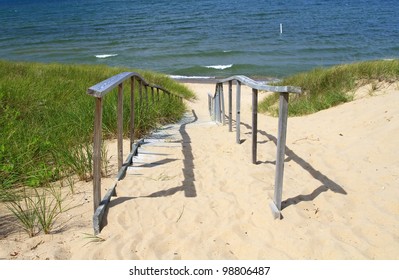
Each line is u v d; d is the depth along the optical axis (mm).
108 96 8242
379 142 5586
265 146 6105
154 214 3902
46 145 5324
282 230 3551
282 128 3697
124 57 37125
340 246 3258
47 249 3262
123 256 3223
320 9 72500
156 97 10438
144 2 104000
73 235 3502
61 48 43125
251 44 41062
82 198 4215
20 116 7148
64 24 64812
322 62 31797
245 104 16328
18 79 10148
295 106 10461
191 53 37406
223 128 8227
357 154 5340
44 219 3510
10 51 41812
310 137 6488
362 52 34812
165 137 7234
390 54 33469
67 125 6434
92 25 61906
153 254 3262
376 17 58500
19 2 149000
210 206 4078
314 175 4762
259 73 29219
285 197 4141
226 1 95938
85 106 7387
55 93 9055
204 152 6105
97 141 3680
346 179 4578
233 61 33812
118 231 3582
